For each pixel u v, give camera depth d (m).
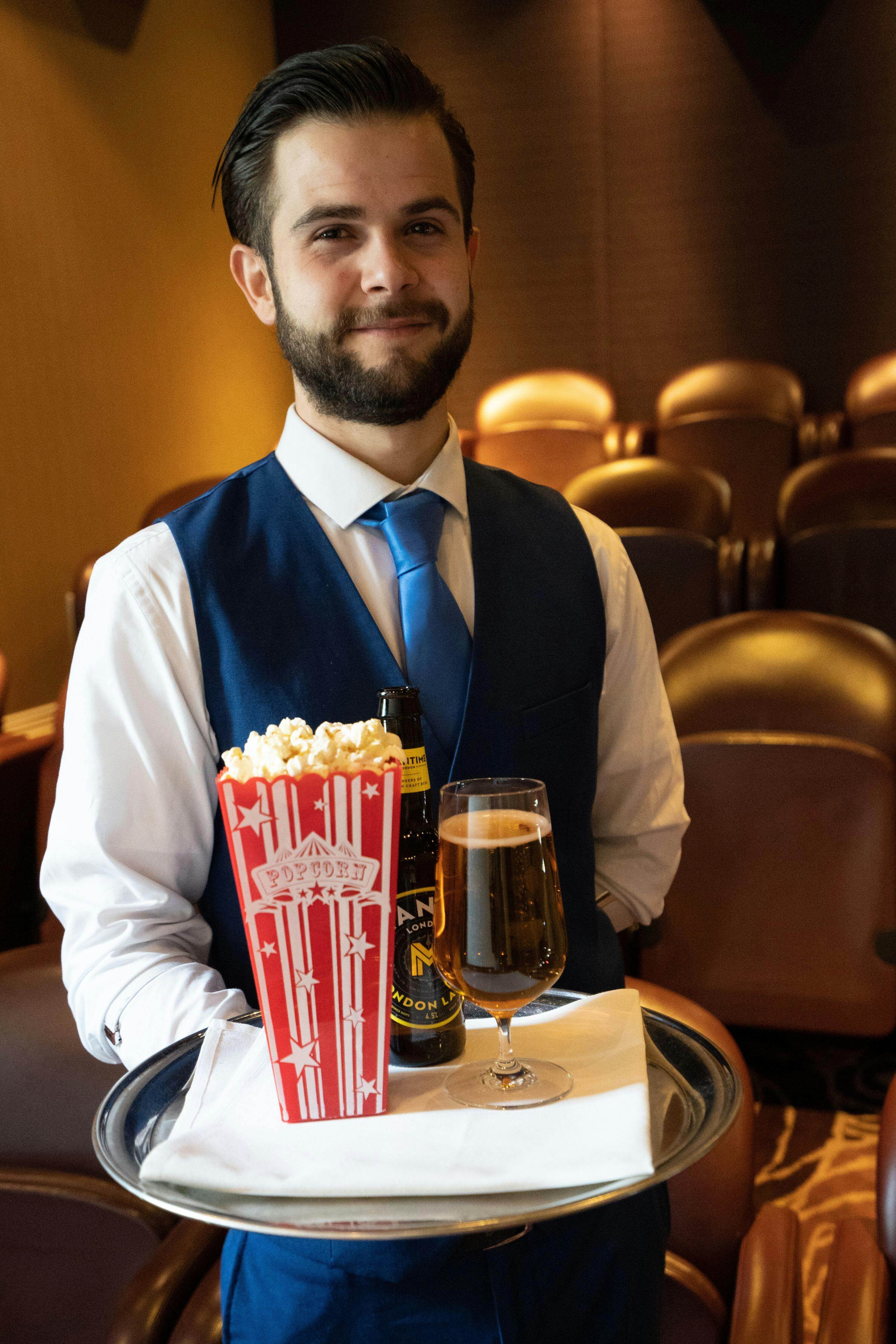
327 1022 0.67
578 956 1.04
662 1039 0.79
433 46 6.63
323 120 0.89
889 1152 0.95
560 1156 0.61
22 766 2.23
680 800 1.18
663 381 6.70
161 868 0.96
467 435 5.95
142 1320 1.01
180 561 0.97
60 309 4.25
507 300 6.82
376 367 0.92
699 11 6.32
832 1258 0.94
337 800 0.66
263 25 6.50
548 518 1.12
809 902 1.98
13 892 2.24
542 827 0.71
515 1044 0.77
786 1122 2.18
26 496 4.02
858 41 6.15
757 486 5.48
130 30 4.84
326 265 0.91
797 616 2.09
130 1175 0.62
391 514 0.99
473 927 0.69
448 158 0.93
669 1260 1.07
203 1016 0.85
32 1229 1.22
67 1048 1.28
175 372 5.20
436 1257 0.80
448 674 0.99
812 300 6.44
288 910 0.66
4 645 3.90
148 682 0.95
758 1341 0.89
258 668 0.95
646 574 3.42
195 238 5.43
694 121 6.42
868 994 1.95
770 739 1.99
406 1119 0.66
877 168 6.22
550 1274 0.85
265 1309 0.87
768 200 6.41
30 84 4.09
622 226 6.61
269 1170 0.61
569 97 6.55
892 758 1.96
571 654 1.06
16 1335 1.23
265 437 6.18
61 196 4.29
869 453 3.64
